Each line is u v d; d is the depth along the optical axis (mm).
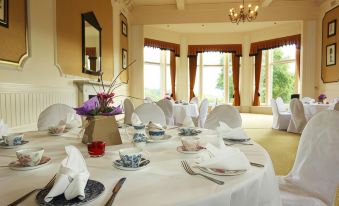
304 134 1395
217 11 7141
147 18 7375
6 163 987
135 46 7441
